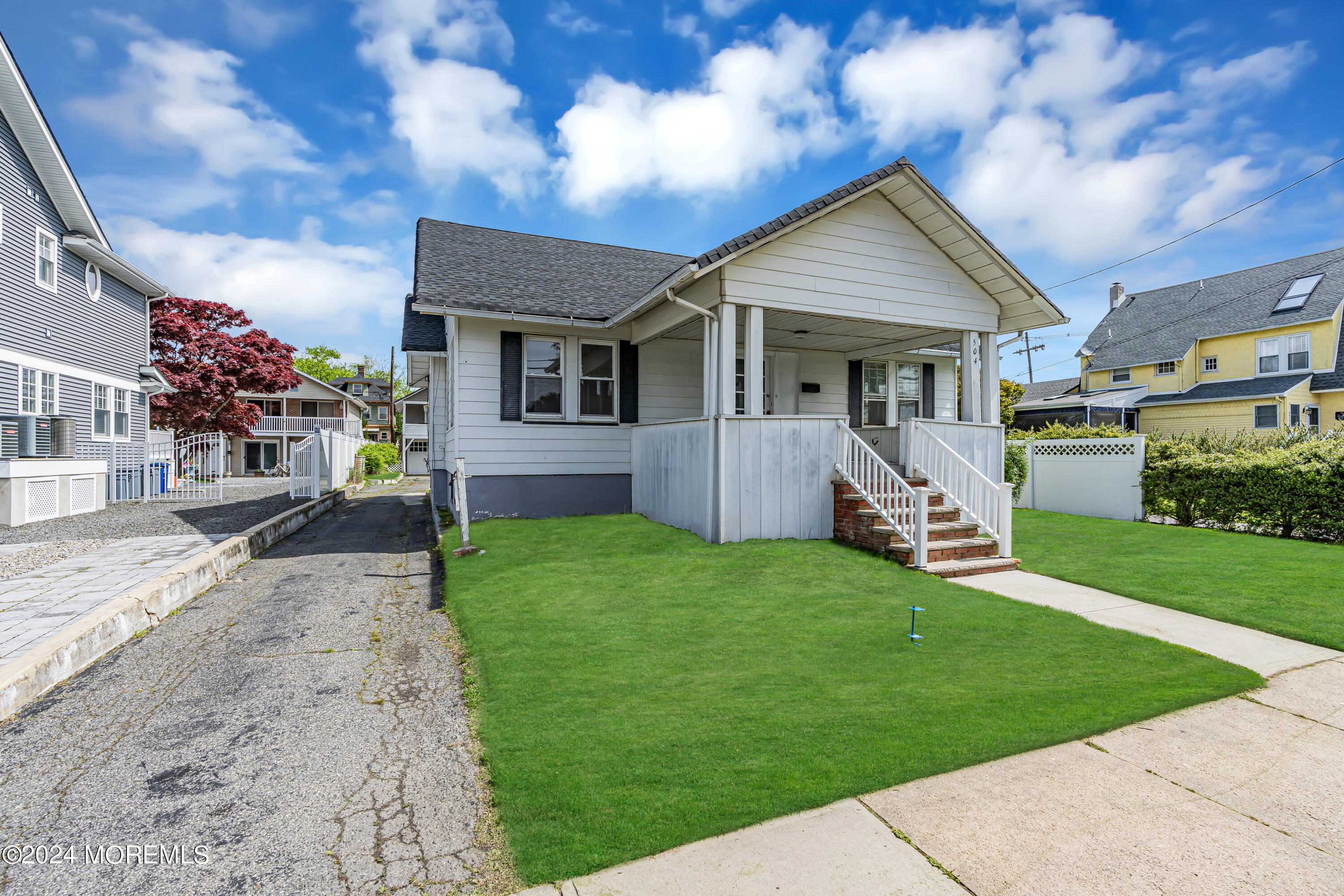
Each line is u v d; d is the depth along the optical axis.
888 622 5.25
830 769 2.85
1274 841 2.30
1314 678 3.98
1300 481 9.02
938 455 8.62
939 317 9.48
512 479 10.60
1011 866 2.16
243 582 7.05
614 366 11.30
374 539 10.20
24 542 8.43
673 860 2.24
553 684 4.00
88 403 13.97
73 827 2.57
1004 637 4.87
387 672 4.39
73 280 13.48
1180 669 4.17
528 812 2.56
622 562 7.24
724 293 8.08
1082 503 12.46
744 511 8.14
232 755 3.20
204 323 26.94
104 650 4.70
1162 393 26.50
